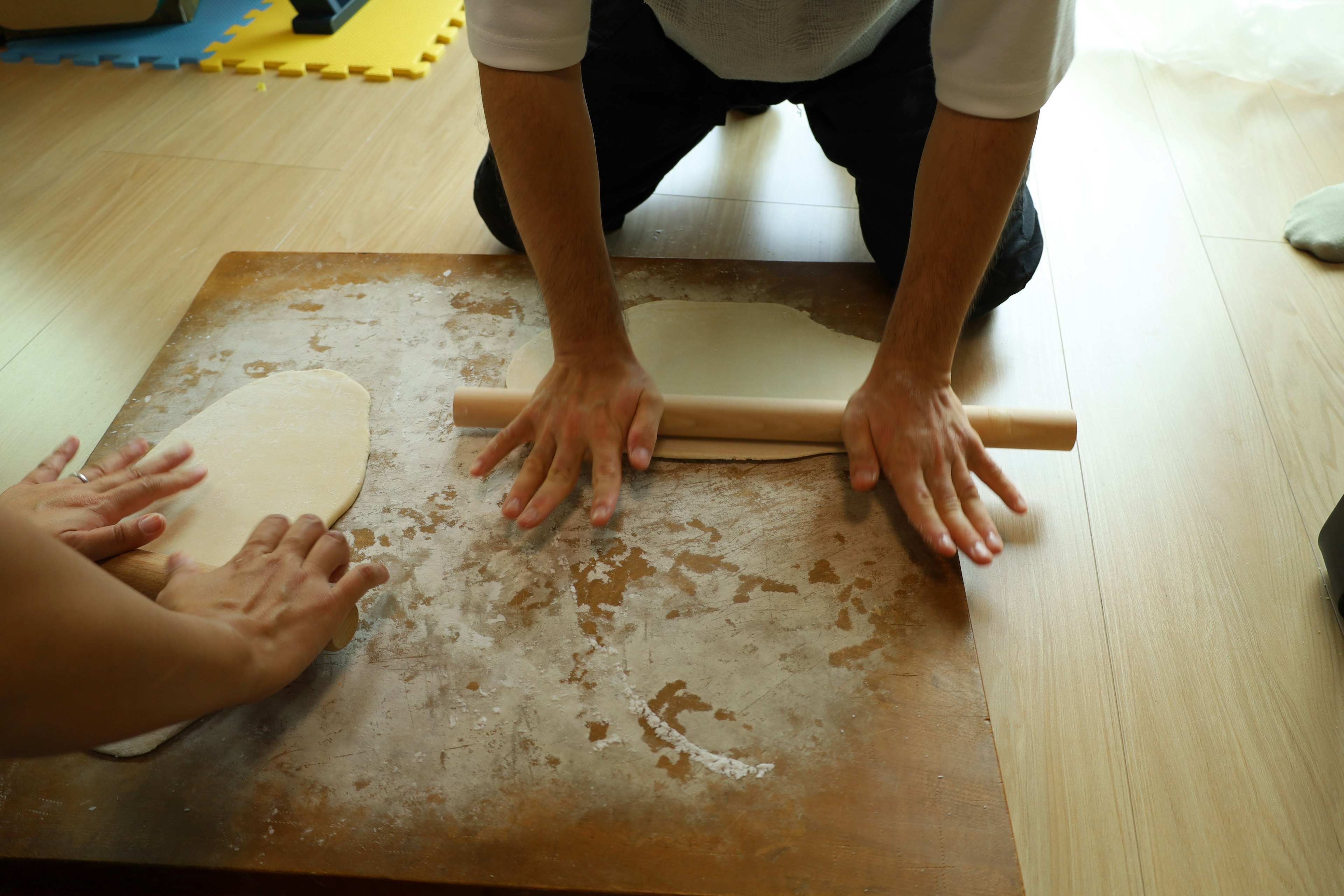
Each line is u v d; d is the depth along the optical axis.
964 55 0.88
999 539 0.95
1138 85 2.02
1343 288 1.46
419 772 0.81
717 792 0.80
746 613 0.93
